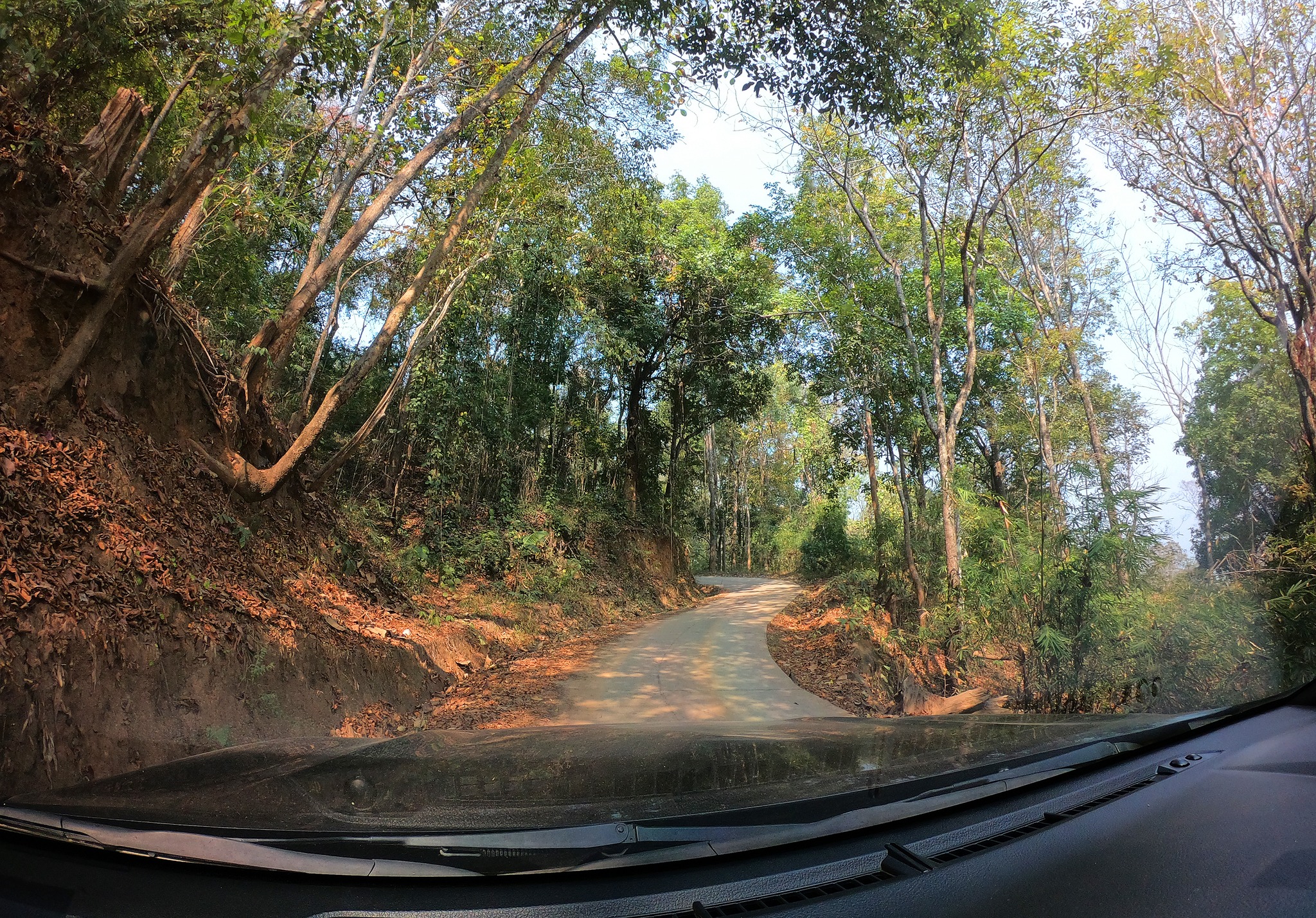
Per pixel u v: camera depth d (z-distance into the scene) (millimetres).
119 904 1831
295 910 1786
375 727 8102
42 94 7141
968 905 1942
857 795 2545
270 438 10844
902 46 10070
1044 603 8094
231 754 3338
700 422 32594
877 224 18844
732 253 25484
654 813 2266
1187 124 13312
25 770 4281
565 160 14164
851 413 22047
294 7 8047
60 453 6172
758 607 25062
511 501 21375
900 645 11969
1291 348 11719
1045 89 12914
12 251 6418
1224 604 7797
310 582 10023
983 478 30391
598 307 23891
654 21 9461
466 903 1827
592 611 19984
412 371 18094
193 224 9078
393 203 13805
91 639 5059
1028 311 23672
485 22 11438
